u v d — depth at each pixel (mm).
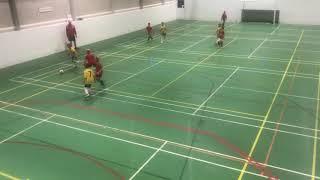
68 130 10008
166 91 13297
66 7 20859
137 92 13227
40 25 19078
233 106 11680
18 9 17594
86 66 13109
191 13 35469
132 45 22281
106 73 15805
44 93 13258
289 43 22234
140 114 11125
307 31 27125
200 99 12398
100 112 11320
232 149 8766
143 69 16438
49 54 19844
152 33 26609
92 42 23156
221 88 13555
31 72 16250
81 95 12992
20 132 9891
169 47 21562
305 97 12391
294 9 31328
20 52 17922
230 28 29250
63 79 15086
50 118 10883
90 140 9367
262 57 18547
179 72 15867
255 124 10250
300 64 16969
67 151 8773
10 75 15766
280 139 9266
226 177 7520
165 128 10055
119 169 7906
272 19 32000
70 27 20031
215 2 34031
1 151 8797
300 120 10453
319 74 15234
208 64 17234
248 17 32688
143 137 9500
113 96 12836
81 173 7766
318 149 8695
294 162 8094
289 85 13773
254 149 8742
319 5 30297
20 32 17734
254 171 7746
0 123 10508
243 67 16594
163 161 8234
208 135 9570
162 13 32562
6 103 12195
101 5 23734
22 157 8500
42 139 9453
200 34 26219
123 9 26297
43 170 7918
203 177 7531
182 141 9242
